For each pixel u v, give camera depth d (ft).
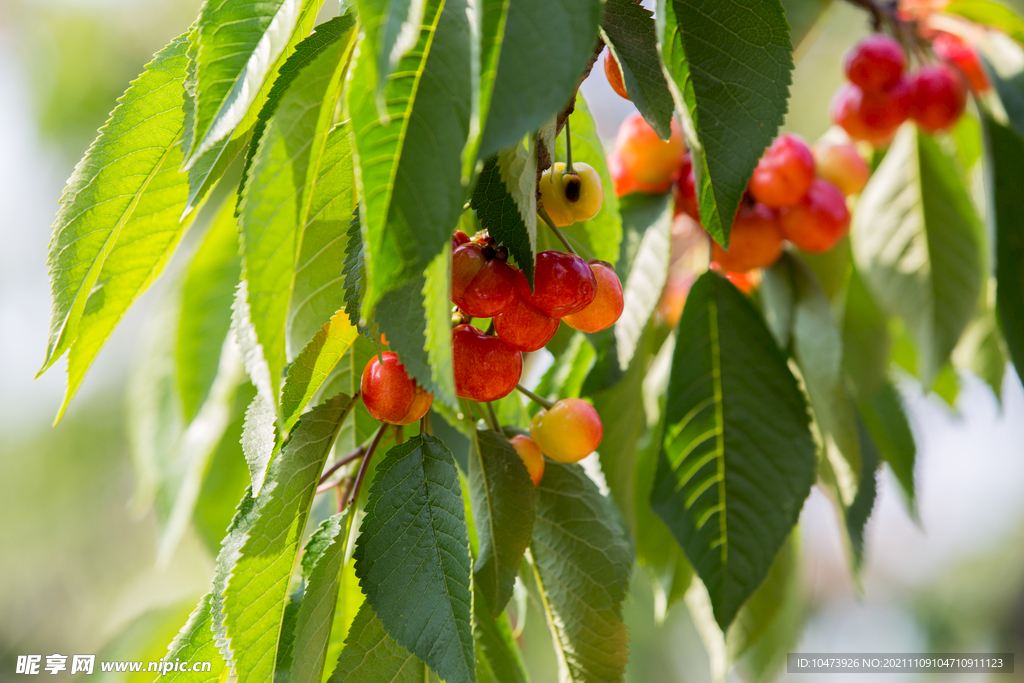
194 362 3.08
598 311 2.43
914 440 3.15
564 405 2.50
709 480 2.70
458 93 2.17
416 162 2.16
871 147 3.37
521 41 2.17
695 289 2.77
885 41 3.10
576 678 2.51
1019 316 2.88
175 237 2.44
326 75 2.29
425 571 2.33
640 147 2.78
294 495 2.39
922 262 3.16
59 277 2.37
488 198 2.31
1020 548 10.13
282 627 2.42
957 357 3.56
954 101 3.11
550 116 2.15
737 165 2.40
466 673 2.30
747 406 2.72
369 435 2.58
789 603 3.11
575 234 2.59
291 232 2.27
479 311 2.33
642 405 2.77
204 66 2.27
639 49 2.39
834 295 3.03
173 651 2.41
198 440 3.07
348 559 2.54
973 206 3.15
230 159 2.40
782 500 2.69
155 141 2.38
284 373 2.38
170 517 3.12
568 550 2.51
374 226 2.15
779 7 2.40
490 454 2.45
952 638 9.81
